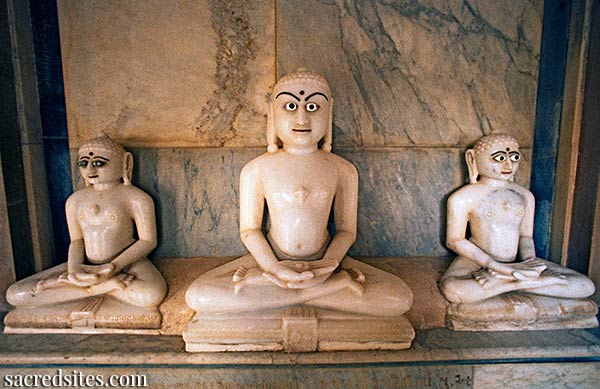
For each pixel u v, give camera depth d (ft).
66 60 9.07
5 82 8.43
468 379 7.16
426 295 8.23
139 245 8.43
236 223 9.67
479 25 9.46
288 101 7.75
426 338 7.60
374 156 9.62
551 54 9.59
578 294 7.97
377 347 7.18
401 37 9.36
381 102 9.50
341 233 8.38
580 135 9.21
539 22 9.49
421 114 9.60
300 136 7.76
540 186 10.03
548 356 7.23
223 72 9.24
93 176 8.19
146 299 7.69
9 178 8.49
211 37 9.12
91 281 7.47
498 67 9.60
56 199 9.70
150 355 7.04
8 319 7.64
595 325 8.02
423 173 9.73
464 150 9.74
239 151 9.48
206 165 9.48
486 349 7.23
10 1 8.52
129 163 8.78
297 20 9.12
